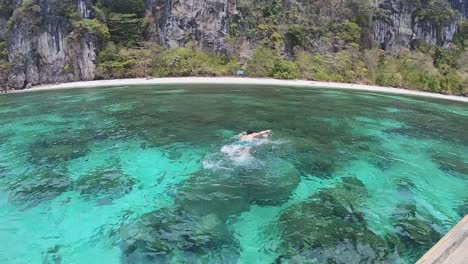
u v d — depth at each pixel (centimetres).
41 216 796
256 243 686
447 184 1022
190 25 4384
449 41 6041
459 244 481
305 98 2697
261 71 4241
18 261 647
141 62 3991
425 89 4788
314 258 635
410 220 790
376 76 4797
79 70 3794
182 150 1240
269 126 1622
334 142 1398
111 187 945
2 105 2236
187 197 881
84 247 684
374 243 685
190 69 4084
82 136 1417
